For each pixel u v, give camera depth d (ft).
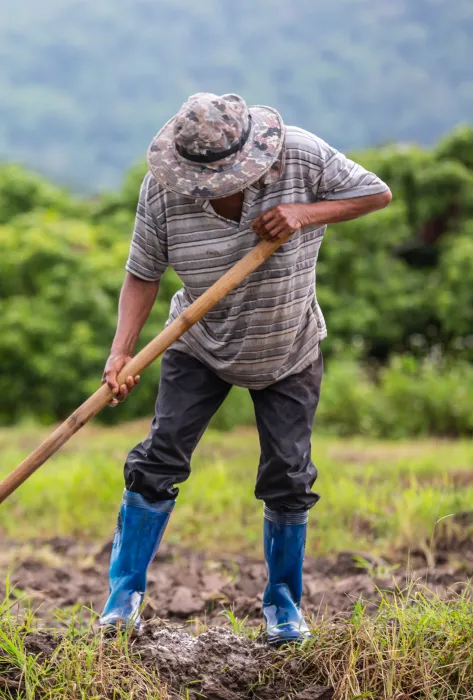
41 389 77.92
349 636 19.56
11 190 93.20
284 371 20.52
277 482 20.65
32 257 80.48
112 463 48.93
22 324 77.51
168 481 20.79
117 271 82.79
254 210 19.17
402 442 68.64
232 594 28.17
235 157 18.51
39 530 40.65
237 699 18.98
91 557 35.42
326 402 75.25
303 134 19.44
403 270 90.63
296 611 21.04
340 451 58.59
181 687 19.04
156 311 78.54
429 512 36.27
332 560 33.40
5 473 48.39
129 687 18.44
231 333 19.92
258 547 36.73
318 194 19.57
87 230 86.48
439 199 94.84
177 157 18.72
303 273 19.85
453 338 89.25
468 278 85.81
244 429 73.36
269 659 20.02
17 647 18.90
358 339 88.12
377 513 38.47
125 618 20.35
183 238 19.60
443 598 24.12
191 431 20.83
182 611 26.53
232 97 18.93
